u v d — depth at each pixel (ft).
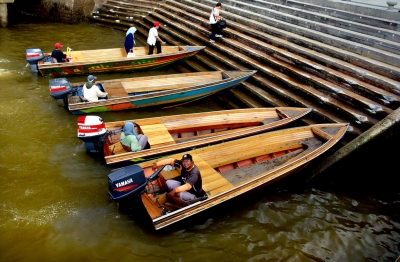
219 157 23.57
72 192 20.89
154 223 17.24
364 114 27.07
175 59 41.68
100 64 37.63
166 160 20.10
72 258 16.79
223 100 35.01
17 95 32.19
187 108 33.68
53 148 24.82
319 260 18.31
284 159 24.85
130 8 60.95
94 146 23.81
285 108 29.86
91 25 59.88
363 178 25.16
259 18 44.04
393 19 36.52
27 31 53.42
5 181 21.17
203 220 20.07
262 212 21.20
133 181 18.08
